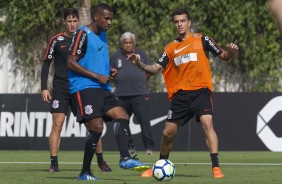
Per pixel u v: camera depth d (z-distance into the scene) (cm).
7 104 5700
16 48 6688
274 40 6347
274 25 6319
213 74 6438
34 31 6669
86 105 2517
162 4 6425
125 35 4744
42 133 5609
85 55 2559
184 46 2825
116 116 2788
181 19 2833
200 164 3816
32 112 5644
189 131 5378
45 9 6588
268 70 6381
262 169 3381
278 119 5316
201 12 6384
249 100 5356
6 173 3083
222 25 6359
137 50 4812
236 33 6338
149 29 6444
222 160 4222
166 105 5434
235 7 6338
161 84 6391
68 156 4706
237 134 5350
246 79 6425
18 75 6712
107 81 2564
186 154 4953
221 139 5359
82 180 2575
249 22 6316
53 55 3231
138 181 2547
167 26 6425
